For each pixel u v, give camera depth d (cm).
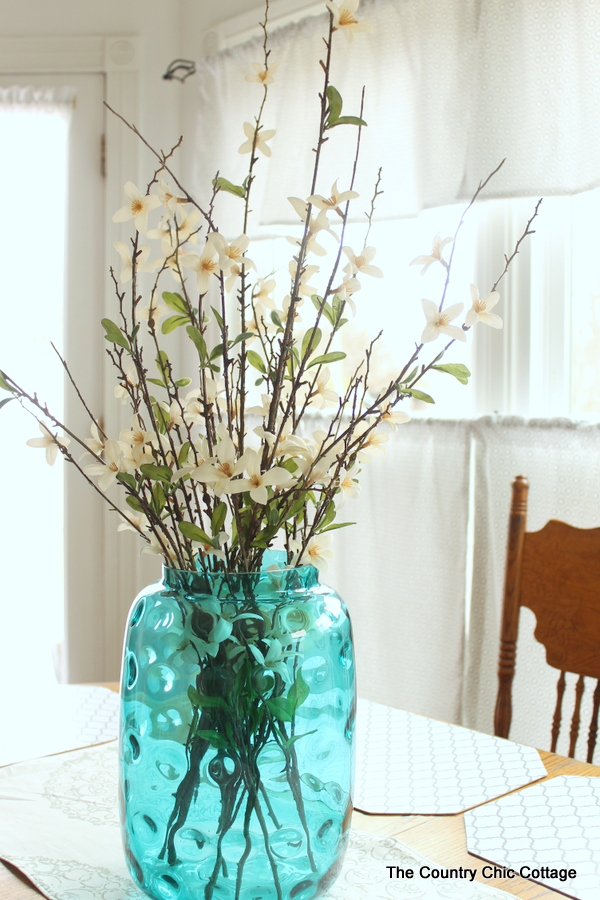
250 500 81
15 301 296
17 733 126
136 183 289
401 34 213
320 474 82
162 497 85
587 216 191
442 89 201
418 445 212
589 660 144
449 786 109
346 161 226
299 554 85
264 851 78
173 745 79
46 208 296
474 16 195
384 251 223
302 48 238
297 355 88
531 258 200
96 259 294
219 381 262
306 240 82
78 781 110
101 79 291
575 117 179
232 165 265
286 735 79
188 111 291
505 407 204
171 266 85
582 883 86
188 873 78
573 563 147
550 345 198
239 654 78
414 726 130
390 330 223
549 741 186
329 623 83
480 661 200
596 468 176
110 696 142
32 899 84
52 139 295
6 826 98
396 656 218
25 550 299
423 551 211
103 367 294
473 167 192
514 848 93
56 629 303
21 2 292
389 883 87
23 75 293
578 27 177
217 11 278
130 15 290
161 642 80
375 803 104
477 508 198
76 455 294
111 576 294
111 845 95
